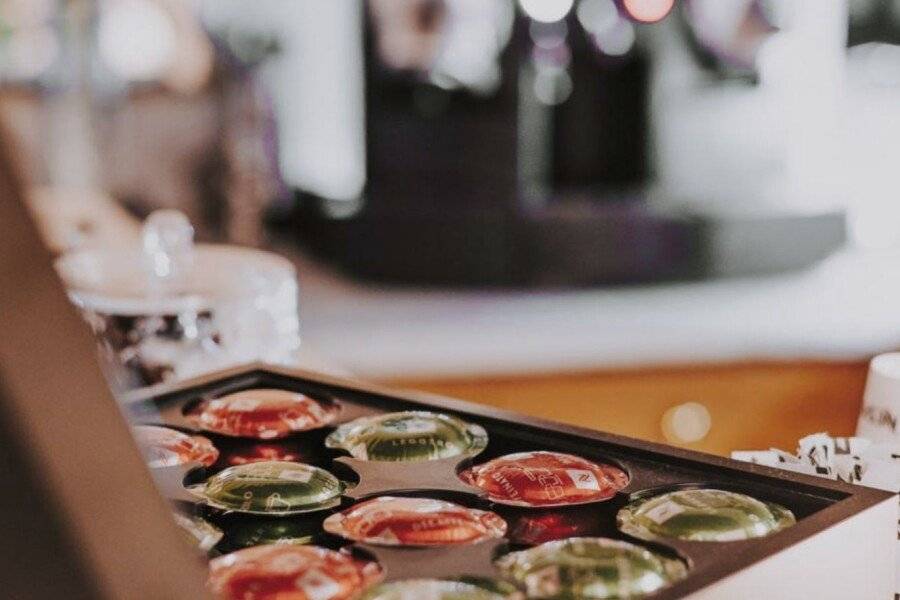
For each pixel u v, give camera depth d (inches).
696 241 200.8
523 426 32.2
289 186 219.3
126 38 190.1
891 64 223.3
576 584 22.0
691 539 24.9
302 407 34.5
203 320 41.9
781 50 212.2
